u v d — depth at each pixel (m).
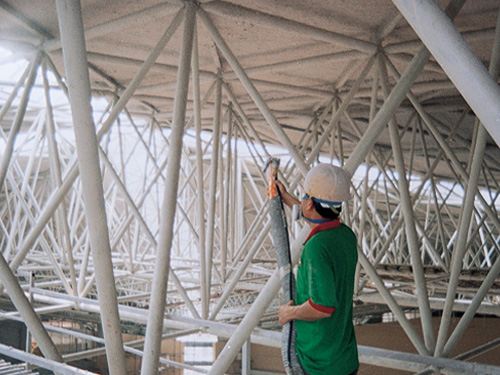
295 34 13.89
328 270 3.55
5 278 8.37
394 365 10.12
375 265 19.47
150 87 19.22
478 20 12.70
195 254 39.25
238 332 7.95
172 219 8.71
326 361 3.67
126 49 15.59
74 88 6.28
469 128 24.11
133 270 23.23
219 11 11.55
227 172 21.11
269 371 40.56
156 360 8.27
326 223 3.81
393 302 11.97
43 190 36.16
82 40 6.26
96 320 34.88
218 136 15.98
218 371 8.04
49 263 27.00
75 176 11.72
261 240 15.45
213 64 16.73
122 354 6.81
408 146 29.08
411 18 3.25
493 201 26.12
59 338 39.53
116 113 11.06
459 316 39.44
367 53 13.83
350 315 3.93
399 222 20.06
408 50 13.52
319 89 19.30
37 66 13.61
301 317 3.57
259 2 11.80
